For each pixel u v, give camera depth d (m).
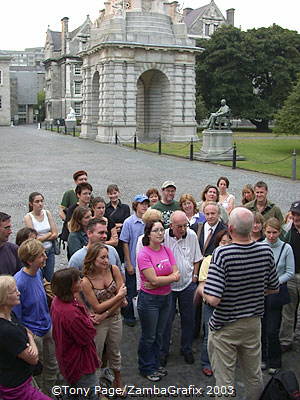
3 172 24.92
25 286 5.57
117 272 6.03
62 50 91.38
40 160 30.70
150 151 37.16
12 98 113.00
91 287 5.78
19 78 114.88
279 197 18.44
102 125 47.28
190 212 8.19
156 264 6.22
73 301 5.18
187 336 6.80
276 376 5.08
